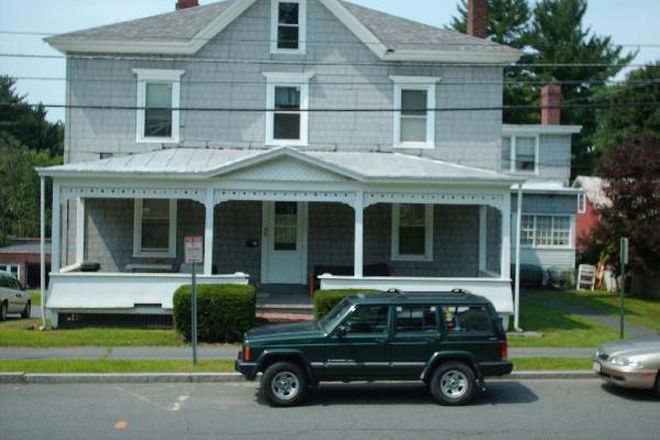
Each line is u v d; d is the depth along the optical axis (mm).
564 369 14938
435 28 25406
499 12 63750
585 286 33781
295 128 23422
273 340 12156
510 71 61094
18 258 48688
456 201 20109
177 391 13281
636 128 48188
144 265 22312
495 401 12680
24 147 64500
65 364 14758
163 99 23109
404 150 23500
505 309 19719
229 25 23172
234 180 19594
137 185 19562
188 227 23109
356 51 23453
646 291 30406
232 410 11852
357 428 10766
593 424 11109
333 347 12172
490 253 23844
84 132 22844
